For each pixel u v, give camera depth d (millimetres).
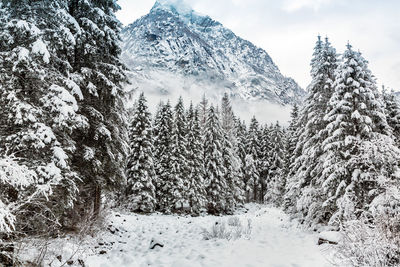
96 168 11539
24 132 7277
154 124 37312
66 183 8398
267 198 42156
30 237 5961
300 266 7176
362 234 5551
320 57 17516
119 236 12211
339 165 12375
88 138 12031
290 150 33000
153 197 27453
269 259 8117
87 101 11938
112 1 13727
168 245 10398
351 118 12547
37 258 5723
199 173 32062
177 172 30609
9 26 7664
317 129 16516
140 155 26891
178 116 32531
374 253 5145
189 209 30734
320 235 9922
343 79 13344
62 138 9070
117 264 7605
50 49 8914
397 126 18641
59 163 7621
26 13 8328
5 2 8453
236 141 46844
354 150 12258
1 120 7746
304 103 19438
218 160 33406
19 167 5086
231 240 10758
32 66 7977
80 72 11891
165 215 26250
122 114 14742
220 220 16828
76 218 10398
